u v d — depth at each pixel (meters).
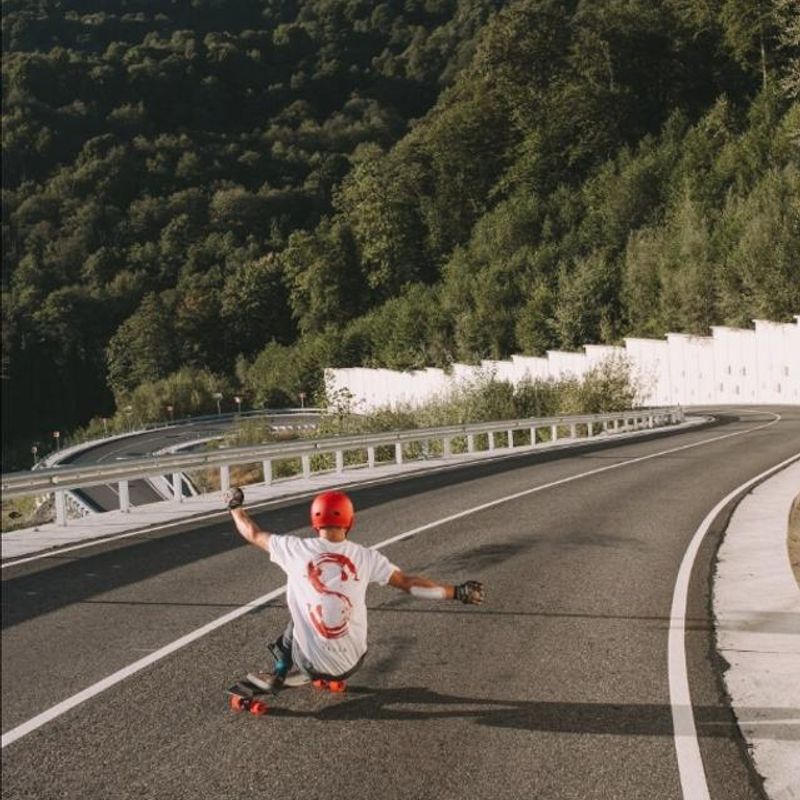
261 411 111.75
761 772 5.03
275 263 159.25
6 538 14.81
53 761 5.37
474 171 135.50
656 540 12.30
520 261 102.44
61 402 163.50
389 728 5.73
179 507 18.22
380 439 26.41
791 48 103.56
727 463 22.62
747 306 71.44
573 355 81.31
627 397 48.69
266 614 8.76
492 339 94.62
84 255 196.75
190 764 5.26
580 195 112.81
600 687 6.45
